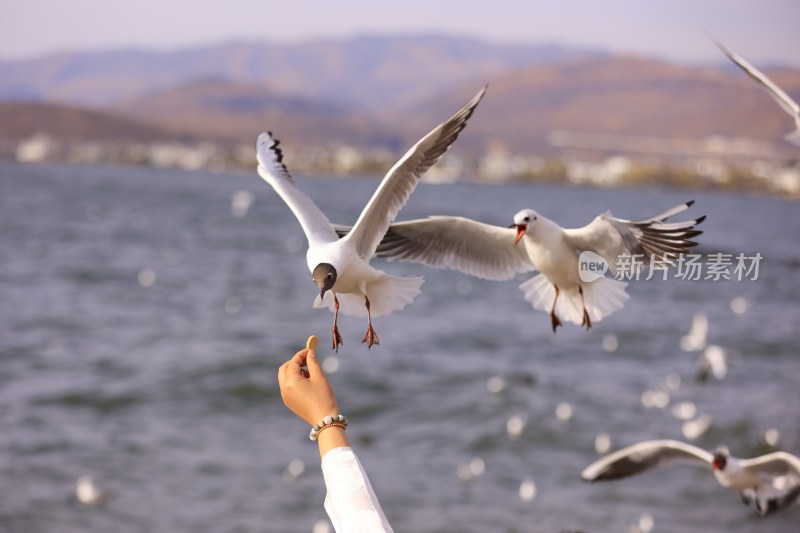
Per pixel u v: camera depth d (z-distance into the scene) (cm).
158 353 2495
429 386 2189
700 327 2678
